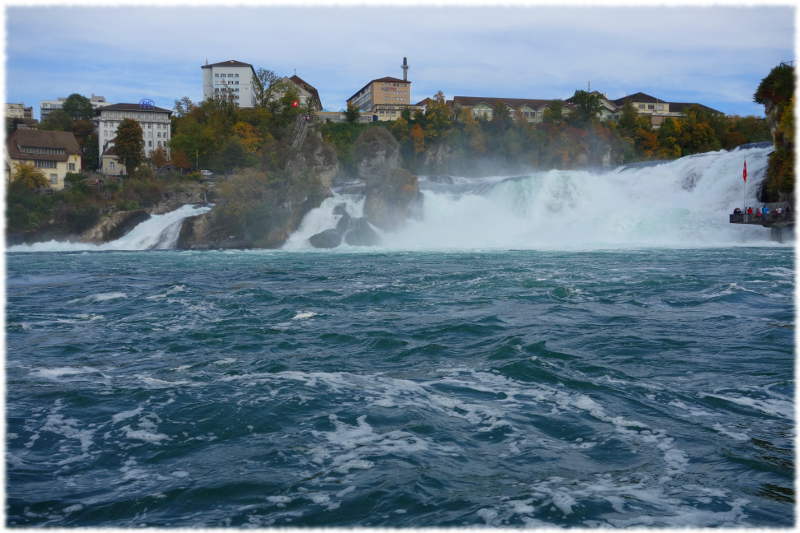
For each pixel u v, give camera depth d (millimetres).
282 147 98438
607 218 70062
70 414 11758
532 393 12805
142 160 118750
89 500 8336
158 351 17438
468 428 10828
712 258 43719
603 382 13562
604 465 9297
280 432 10703
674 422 11047
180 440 10445
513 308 23625
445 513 7871
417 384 13578
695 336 18234
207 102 135750
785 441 10148
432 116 121188
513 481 8781
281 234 77188
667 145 128875
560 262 42719
